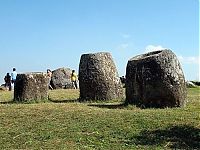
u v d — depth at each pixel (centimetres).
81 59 2198
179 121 1439
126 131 1354
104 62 2155
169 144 1244
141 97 1788
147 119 1464
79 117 1540
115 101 2089
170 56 1777
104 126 1411
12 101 2198
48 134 1357
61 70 4028
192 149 1207
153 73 1755
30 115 1609
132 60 1858
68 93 2753
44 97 2203
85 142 1278
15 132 1396
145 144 1247
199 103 1861
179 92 1742
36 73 2195
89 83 2123
